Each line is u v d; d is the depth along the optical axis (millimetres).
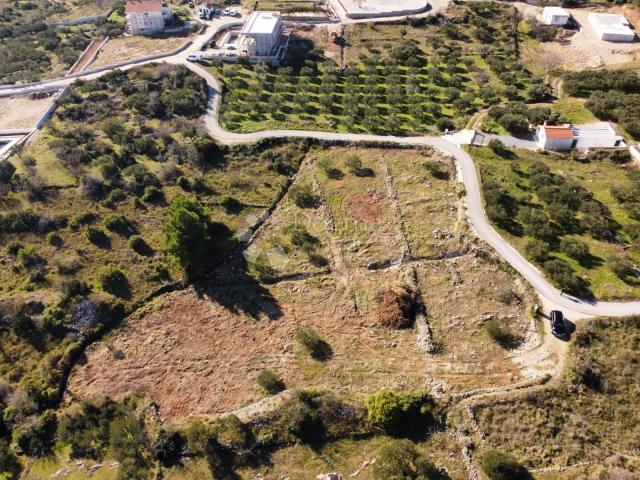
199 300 66625
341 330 61438
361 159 85625
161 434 51969
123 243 73125
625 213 70125
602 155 80312
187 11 140250
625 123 84375
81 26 140375
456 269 66188
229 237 74250
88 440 52750
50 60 124062
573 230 68375
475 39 118875
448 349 57812
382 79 107312
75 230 74938
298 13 134125
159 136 91500
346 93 102812
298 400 52812
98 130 94688
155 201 79375
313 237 73250
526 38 117125
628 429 49031
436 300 63094
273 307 65000
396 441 48531
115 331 63500
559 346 55469
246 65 113375
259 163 86500
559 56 109438
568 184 73188
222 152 88062
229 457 50438
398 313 61406
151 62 114750
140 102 99562
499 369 55031
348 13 129625
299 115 96938
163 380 58219
